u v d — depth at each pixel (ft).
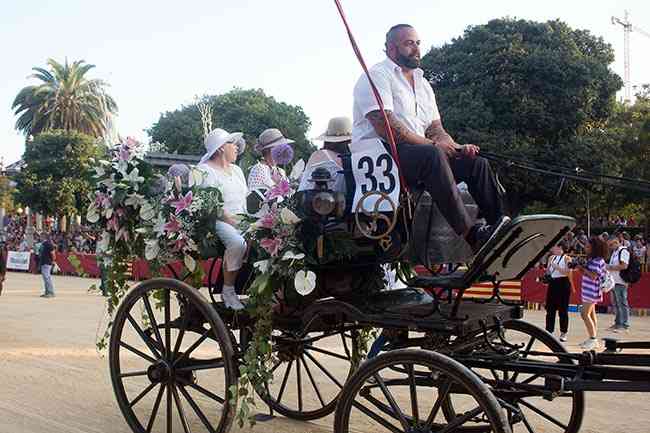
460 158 16.07
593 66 89.71
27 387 24.12
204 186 18.89
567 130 88.79
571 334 40.32
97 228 19.79
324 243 15.40
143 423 19.97
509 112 88.53
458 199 14.44
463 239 15.25
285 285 16.65
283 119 132.16
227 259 17.98
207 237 18.04
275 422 20.68
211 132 20.97
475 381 12.65
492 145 84.94
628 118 93.30
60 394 23.15
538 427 20.25
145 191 18.72
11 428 19.06
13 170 170.30
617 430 19.86
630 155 89.86
